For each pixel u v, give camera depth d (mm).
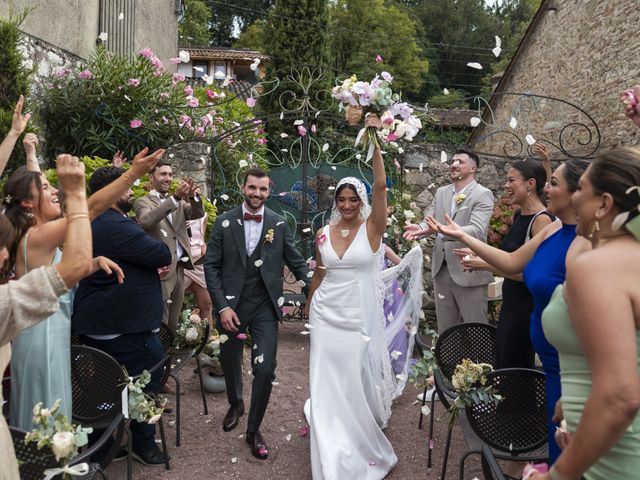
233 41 39406
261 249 3896
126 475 3445
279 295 3945
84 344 3363
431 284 6512
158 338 3594
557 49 10586
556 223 2717
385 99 3137
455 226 2973
